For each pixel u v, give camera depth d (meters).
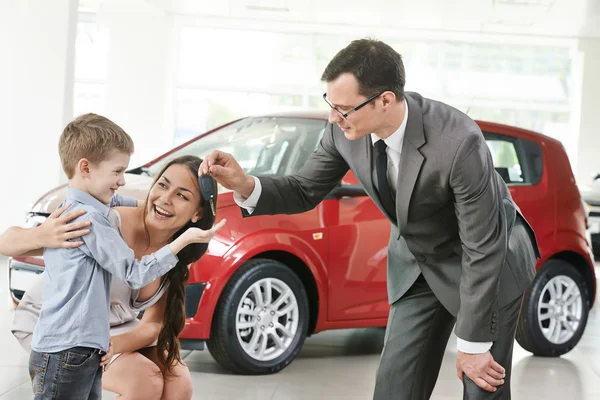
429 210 2.89
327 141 3.22
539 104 16.34
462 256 2.91
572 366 5.83
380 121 2.78
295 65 16.33
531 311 5.95
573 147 16.33
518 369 5.65
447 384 5.12
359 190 5.38
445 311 3.14
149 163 5.63
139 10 15.62
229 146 5.65
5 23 9.47
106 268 2.62
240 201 3.11
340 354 5.75
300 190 3.20
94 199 2.71
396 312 3.19
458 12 14.15
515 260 3.01
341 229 5.28
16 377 4.69
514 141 6.11
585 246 6.20
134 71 15.73
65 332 2.59
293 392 4.70
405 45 16.30
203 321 4.80
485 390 2.91
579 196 6.27
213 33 16.25
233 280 4.90
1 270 8.63
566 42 16.09
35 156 9.53
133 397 3.12
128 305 3.08
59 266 2.63
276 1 14.09
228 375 4.99
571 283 6.13
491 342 2.88
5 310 6.46
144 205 3.00
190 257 3.10
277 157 5.45
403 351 3.12
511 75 16.38
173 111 16.19
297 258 5.22
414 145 2.80
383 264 5.44
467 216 2.79
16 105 9.51
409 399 3.12
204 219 3.04
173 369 3.26
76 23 9.70
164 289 3.12
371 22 15.62
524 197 5.97
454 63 16.33
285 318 5.20
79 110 16.28
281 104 16.38
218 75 16.36
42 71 9.48
